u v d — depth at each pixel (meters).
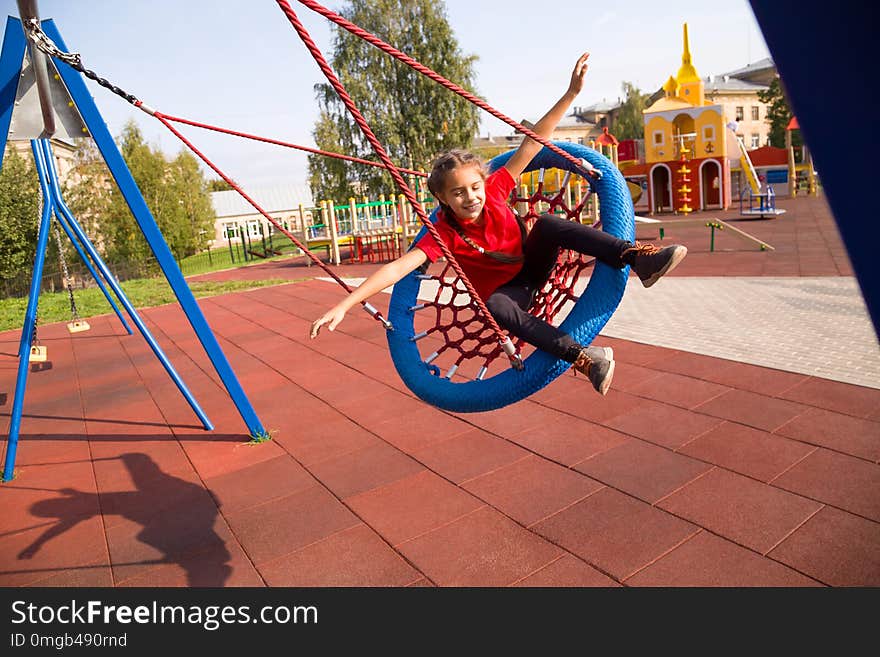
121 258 30.66
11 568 4.61
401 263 2.57
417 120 31.77
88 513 5.37
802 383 6.54
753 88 65.25
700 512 4.49
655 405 6.41
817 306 9.64
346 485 5.45
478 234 2.75
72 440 7.16
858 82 0.68
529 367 2.67
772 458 5.11
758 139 66.50
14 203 22.50
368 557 4.40
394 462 5.80
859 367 6.79
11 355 11.98
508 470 5.40
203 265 31.12
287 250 34.16
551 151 2.91
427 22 31.75
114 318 15.33
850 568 3.81
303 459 6.07
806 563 3.89
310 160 33.44
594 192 2.94
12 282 23.19
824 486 4.63
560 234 2.75
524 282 2.91
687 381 6.98
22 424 7.90
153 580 4.37
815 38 0.69
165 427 7.32
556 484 5.08
